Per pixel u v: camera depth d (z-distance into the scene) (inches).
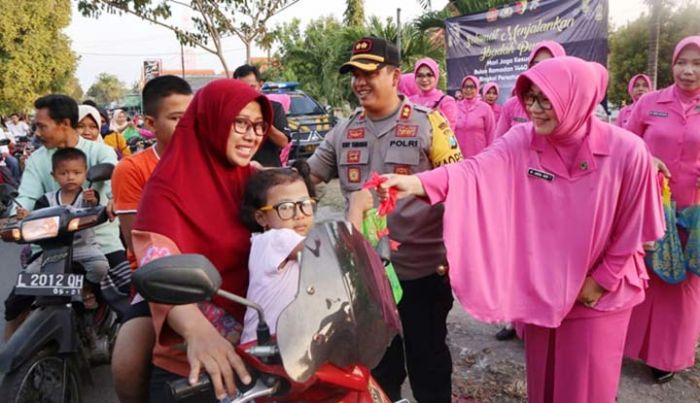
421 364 125.6
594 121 102.0
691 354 151.6
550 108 97.0
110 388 161.3
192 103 82.7
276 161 206.2
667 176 142.9
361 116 125.3
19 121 719.7
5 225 131.5
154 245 75.9
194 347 66.1
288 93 535.5
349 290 66.1
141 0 387.5
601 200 100.2
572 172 101.8
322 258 65.9
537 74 97.3
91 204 140.2
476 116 296.5
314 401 65.4
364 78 117.1
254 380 64.7
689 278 146.9
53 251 124.7
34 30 1146.0
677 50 152.5
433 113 119.9
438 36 592.4
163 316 72.0
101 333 149.7
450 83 413.4
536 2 345.4
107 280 142.2
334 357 63.6
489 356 165.9
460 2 489.4
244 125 80.7
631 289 104.7
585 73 96.8
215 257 81.7
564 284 101.9
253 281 74.2
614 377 106.6
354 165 123.3
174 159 80.5
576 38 330.0
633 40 669.9
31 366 119.3
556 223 102.9
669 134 152.7
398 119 119.3
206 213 81.1
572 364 106.3
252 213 80.9
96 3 382.0
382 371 123.8
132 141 437.7
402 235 119.2
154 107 112.4
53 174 143.3
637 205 99.4
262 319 63.1
